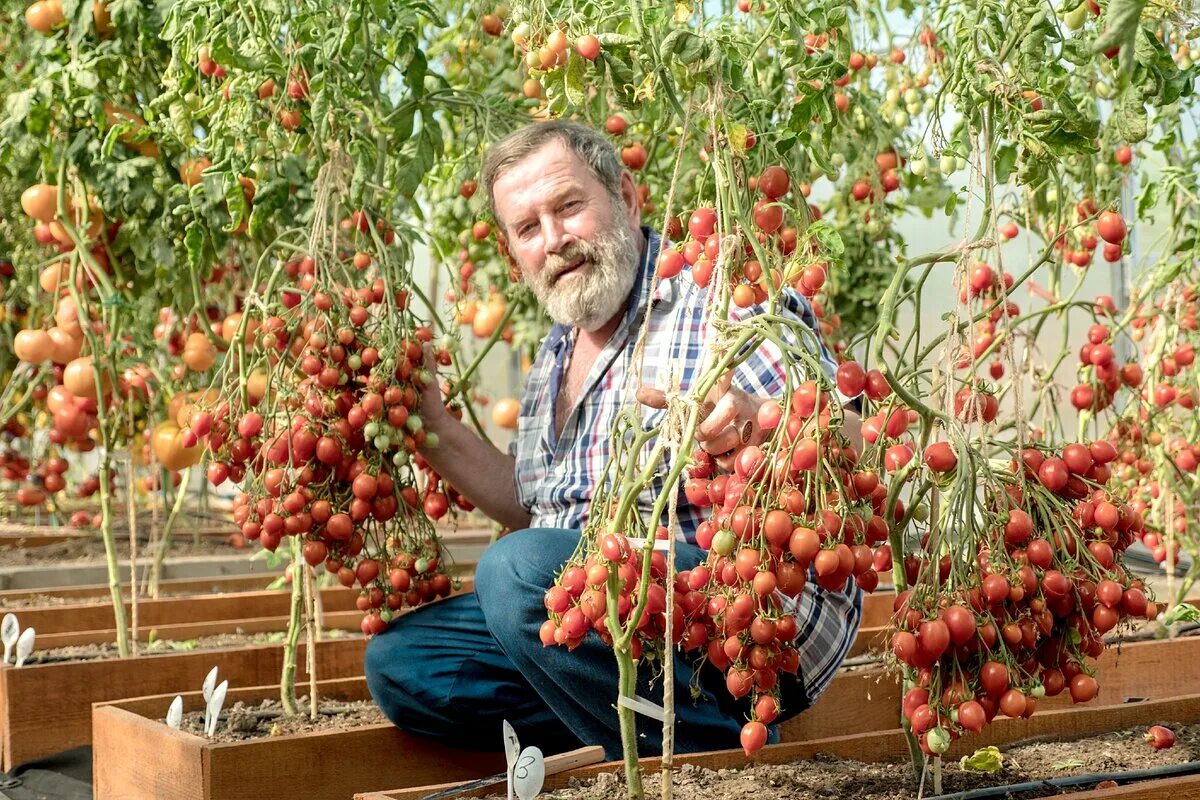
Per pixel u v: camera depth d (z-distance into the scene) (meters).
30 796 2.38
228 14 2.56
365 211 2.48
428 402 2.49
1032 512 1.54
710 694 2.02
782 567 1.39
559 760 1.72
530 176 2.33
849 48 2.02
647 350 2.25
